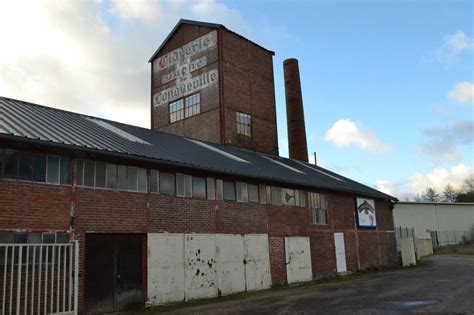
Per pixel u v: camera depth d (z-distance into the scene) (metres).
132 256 14.66
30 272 11.71
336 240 25.42
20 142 12.18
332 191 25.86
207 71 30.30
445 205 61.09
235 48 30.94
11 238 11.77
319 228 24.19
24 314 11.34
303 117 37.25
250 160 24.25
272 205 21.08
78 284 12.80
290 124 37.03
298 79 38.09
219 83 29.44
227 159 21.20
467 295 14.34
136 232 14.79
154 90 33.44
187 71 31.52
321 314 11.73
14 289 11.39
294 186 22.78
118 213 14.34
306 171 28.48
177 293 15.76
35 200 12.40
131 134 19.02
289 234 21.83
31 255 11.88
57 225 12.74
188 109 30.97
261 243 19.97
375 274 25.52
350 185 29.03
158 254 15.36
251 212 19.73
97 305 13.36
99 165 14.12
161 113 32.62
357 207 28.19
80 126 16.64
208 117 29.64
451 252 46.69
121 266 14.27
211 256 17.36
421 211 59.06
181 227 16.38
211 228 17.59
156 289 15.07
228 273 17.97
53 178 12.91
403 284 18.73
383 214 31.27
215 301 16.03
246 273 18.86
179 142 21.89
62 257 12.45
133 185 15.00
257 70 32.34
